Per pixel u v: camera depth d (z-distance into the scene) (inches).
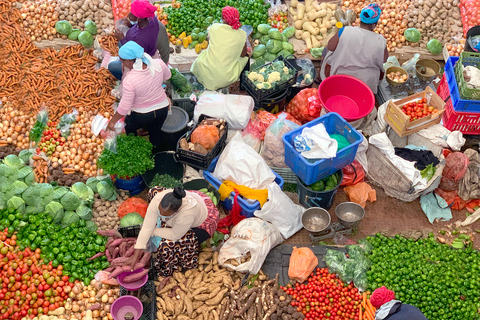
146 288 212.8
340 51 264.2
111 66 269.9
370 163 257.0
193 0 319.0
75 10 296.5
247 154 239.3
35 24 289.7
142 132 268.4
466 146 267.1
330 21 315.0
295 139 229.1
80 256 215.5
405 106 255.0
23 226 219.6
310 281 220.1
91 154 249.0
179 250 212.4
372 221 247.0
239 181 237.8
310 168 224.5
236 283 217.9
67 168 244.7
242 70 280.4
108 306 207.3
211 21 310.3
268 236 223.6
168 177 245.1
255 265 216.5
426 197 252.5
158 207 196.2
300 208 243.8
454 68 260.4
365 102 268.2
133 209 233.9
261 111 269.3
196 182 242.2
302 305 211.9
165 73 234.8
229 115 258.4
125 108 225.5
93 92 271.0
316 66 315.0
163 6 321.7
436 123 256.5
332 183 241.9
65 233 221.6
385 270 219.5
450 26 320.5
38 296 205.8
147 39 243.1
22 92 266.5
